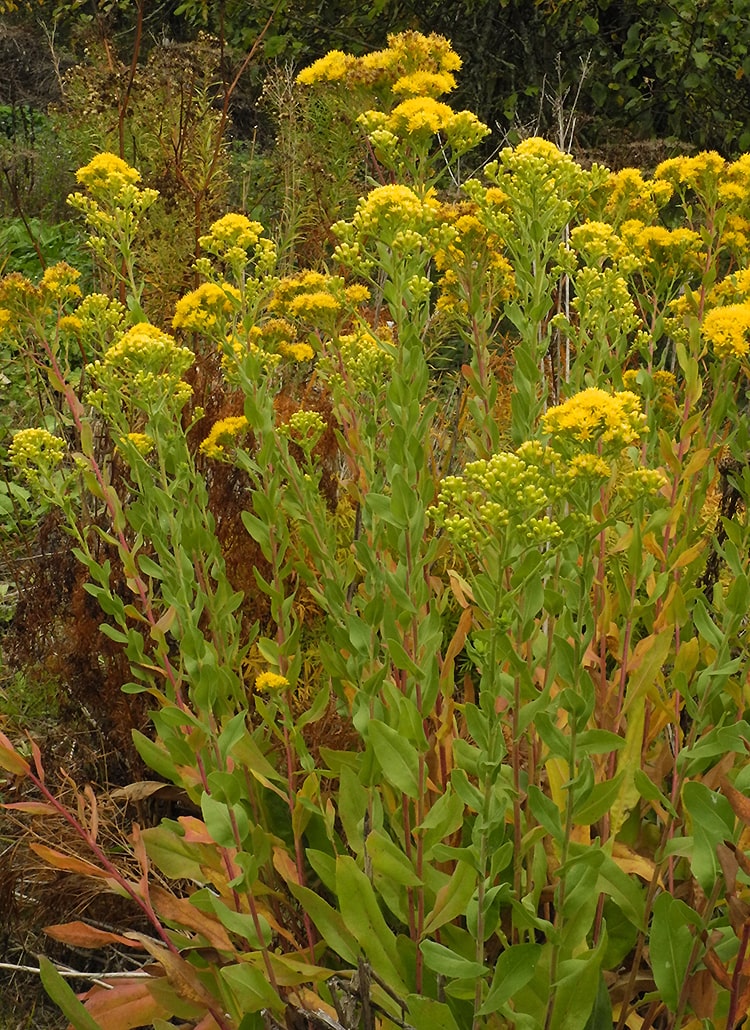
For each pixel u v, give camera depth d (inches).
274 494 81.0
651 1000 74.6
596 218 102.2
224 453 94.0
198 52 204.7
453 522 62.1
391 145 89.6
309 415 84.9
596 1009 71.4
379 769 72.0
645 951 80.0
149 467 79.4
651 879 74.2
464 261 91.9
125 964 96.3
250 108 282.4
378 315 124.1
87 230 210.7
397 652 64.4
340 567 87.0
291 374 125.3
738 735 64.5
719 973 62.7
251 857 68.7
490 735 57.7
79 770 105.7
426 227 75.5
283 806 88.5
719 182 95.3
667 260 95.5
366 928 66.5
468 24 267.1
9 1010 95.0
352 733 93.4
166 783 99.2
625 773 74.0
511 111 251.3
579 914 65.5
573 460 60.5
